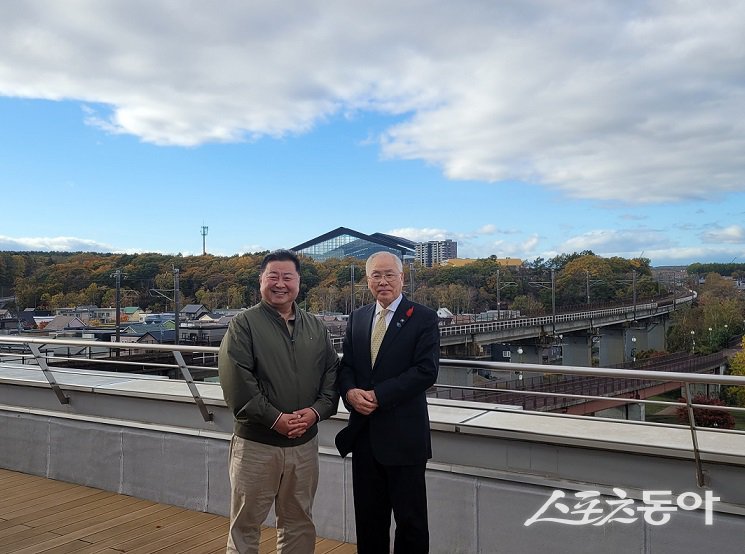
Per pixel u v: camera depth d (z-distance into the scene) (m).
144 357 15.10
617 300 91.12
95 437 4.63
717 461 2.68
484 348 63.75
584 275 96.38
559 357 71.81
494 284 92.81
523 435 3.11
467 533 3.27
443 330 49.72
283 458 2.69
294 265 2.78
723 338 65.31
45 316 56.97
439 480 3.34
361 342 2.87
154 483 4.34
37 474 4.94
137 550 3.46
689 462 2.78
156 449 4.34
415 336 2.74
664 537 2.82
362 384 2.82
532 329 60.16
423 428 2.77
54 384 4.80
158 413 4.43
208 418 4.17
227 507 4.03
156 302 66.00
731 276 144.88
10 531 3.75
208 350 3.95
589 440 2.95
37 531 3.75
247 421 2.63
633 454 2.89
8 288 64.12
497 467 3.23
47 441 4.89
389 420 2.73
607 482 2.96
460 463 3.33
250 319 2.68
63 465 4.80
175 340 34.59
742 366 47.56
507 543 3.16
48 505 4.24
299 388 2.71
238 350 2.60
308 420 2.67
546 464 3.11
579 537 2.99
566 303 93.19
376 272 2.82
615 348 75.75
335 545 3.60
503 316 74.44
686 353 61.66
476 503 3.24
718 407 2.62
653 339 82.75
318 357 2.81
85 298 62.62
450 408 3.69
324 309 65.88
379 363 2.77
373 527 2.85
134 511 4.13
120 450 4.51
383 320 2.86
